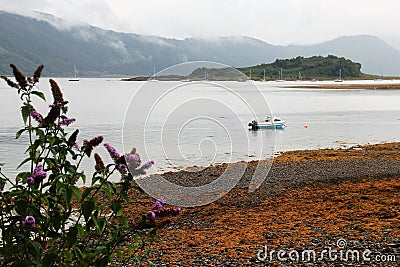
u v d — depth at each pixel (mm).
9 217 4414
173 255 8773
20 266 4188
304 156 24422
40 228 4402
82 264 4461
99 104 76375
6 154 26078
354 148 28219
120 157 4453
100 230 4461
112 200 4500
